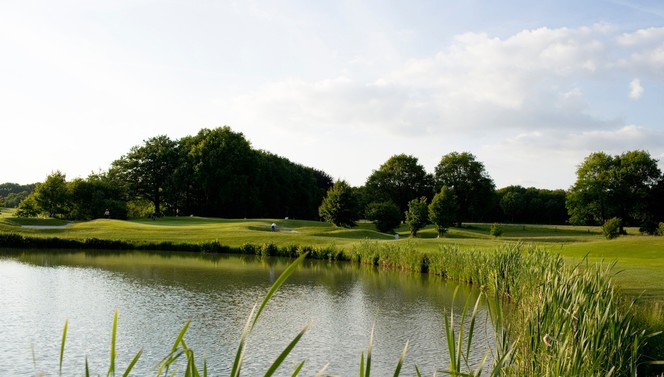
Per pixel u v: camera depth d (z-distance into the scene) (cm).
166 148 9325
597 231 8875
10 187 17112
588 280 1185
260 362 1518
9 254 4206
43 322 1953
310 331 1864
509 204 12094
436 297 2517
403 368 1455
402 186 9388
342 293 2631
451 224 6550
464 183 9038
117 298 2417
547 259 2053
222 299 2430
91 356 1563
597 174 7788
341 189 6675
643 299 1677
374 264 3919
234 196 8425
